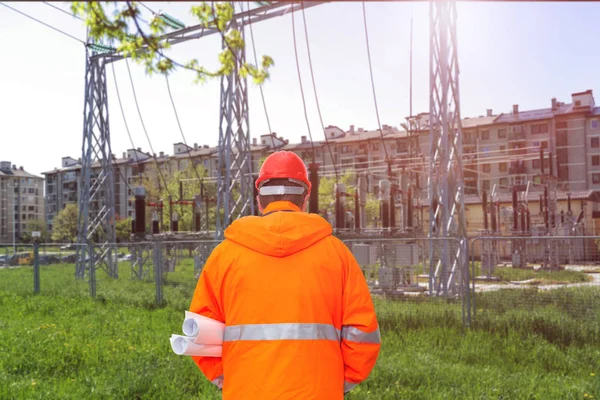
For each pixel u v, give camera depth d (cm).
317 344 210
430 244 1287
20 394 537
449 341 839
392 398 555
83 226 2198
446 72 1410
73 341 783
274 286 213
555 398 570
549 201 3133
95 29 442
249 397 204
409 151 3225
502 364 729
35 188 16462
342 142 10000
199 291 227
